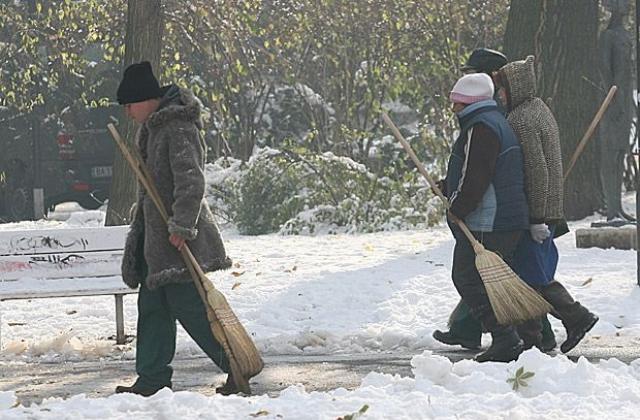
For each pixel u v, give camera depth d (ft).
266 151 160.97
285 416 46.96
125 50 135.23
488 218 64.34
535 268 66.69
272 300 89.30
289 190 158.61
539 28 142.72
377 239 131.34
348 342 78.23
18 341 78.84
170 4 167.84
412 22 185.16
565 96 142.51
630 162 171.63
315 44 194.29
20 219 219.00
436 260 107.14
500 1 183.62
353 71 195.62
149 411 48.60
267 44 183.73
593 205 143.95
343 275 97.60
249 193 160.15
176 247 56.08
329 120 203.51
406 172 155.02
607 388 51.60
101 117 212.84
